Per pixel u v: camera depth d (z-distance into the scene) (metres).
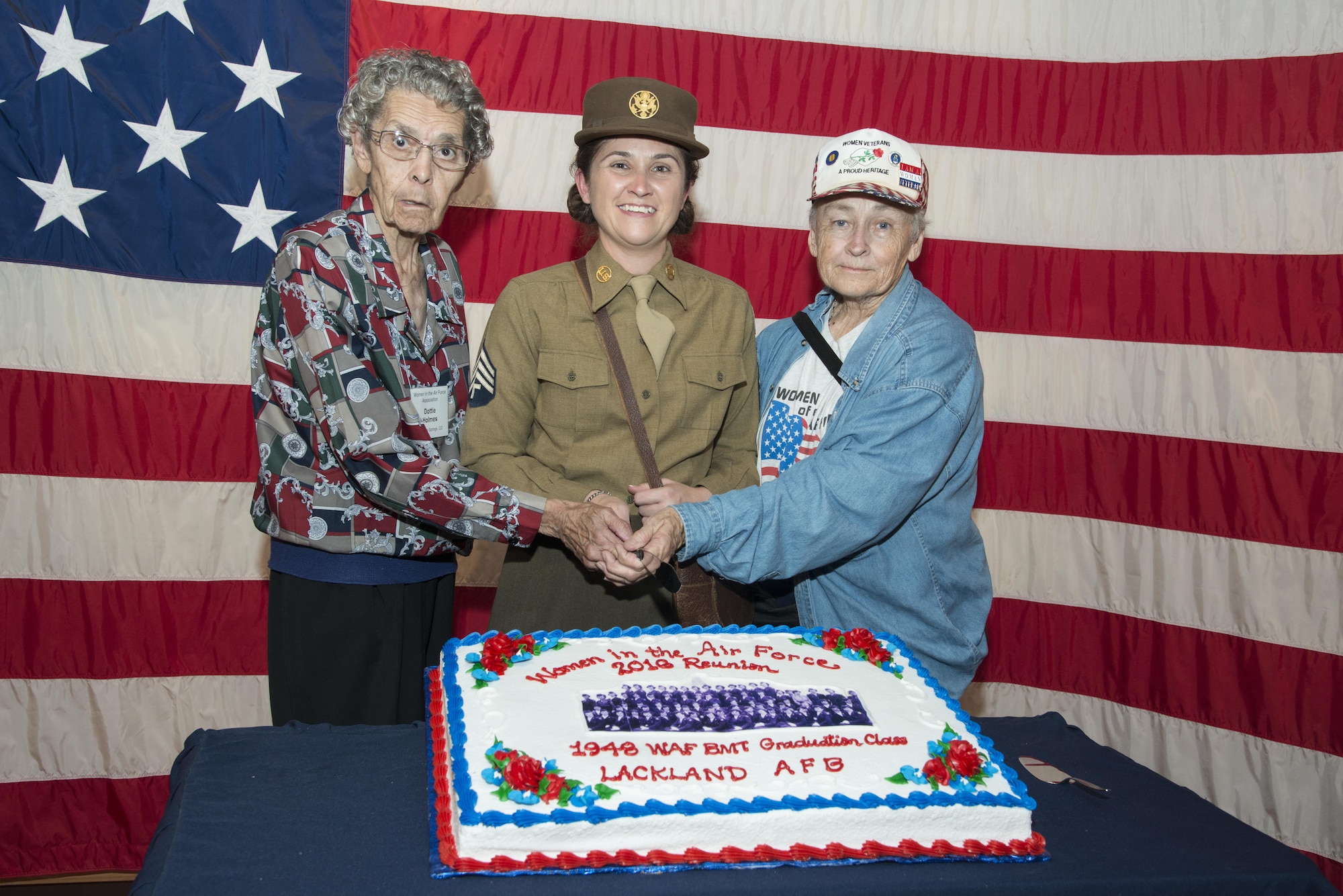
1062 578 3.04
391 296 1.82
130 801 2.70
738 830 1.23
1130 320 2.92
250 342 2.66
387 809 1.33
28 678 2.62
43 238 2.50
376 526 1.85
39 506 2.58
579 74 2.76
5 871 2.62
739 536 1.71
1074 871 1.27
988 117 2.91
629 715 1.40
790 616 2.18
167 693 2.71
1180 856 1.33
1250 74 2.77
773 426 2.05
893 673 1.62
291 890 1.13
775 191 2.87
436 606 2.07
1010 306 2.97
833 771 1.32
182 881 1.14
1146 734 2.97
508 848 1.18
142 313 2.59
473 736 1.33
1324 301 2.73
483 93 2.72
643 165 1.90
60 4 2.46
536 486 1.89
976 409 1.93
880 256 1.85
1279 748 2.83
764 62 2.83
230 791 1.36
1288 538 2.80
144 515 2.65
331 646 1.87
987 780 1.35
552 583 1.93
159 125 2.54
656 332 1.93
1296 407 2.78
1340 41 2.68
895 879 1.21
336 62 2.63
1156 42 2.84
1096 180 2.91
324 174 2.64
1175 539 2.91
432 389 1.92
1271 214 2.77
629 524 1.71
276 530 1.85
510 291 1.96
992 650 3.09
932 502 1.92
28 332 2.53
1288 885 1.30
